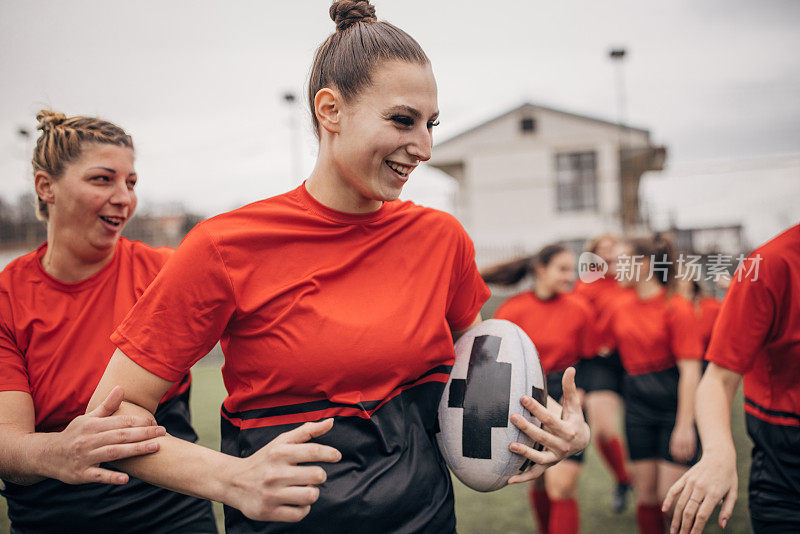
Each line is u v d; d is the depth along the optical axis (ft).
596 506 14.71
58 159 6.14
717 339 6.50
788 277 6.08
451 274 5.44
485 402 5.57
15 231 49.60
